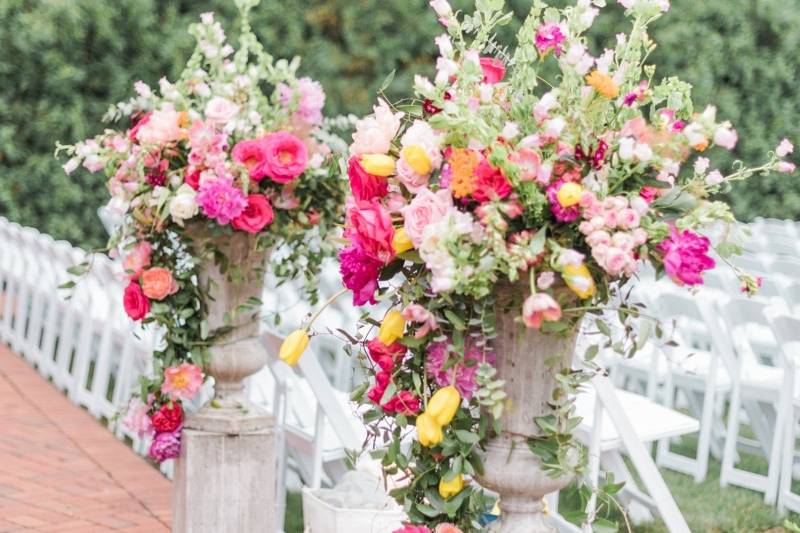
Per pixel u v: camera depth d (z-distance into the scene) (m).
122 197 4.00
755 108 14.38
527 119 2.49
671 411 5.06
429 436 2.41
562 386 2.47
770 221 13.14
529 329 2.50
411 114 2.67
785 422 5.59
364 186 2.56
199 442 4.07
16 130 11.50
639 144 2.35
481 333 2.48
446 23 2.63
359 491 3.69
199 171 3.87
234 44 12.45
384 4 12.94
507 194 2.35
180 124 4.02
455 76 2.56
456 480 2.55
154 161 3.94
